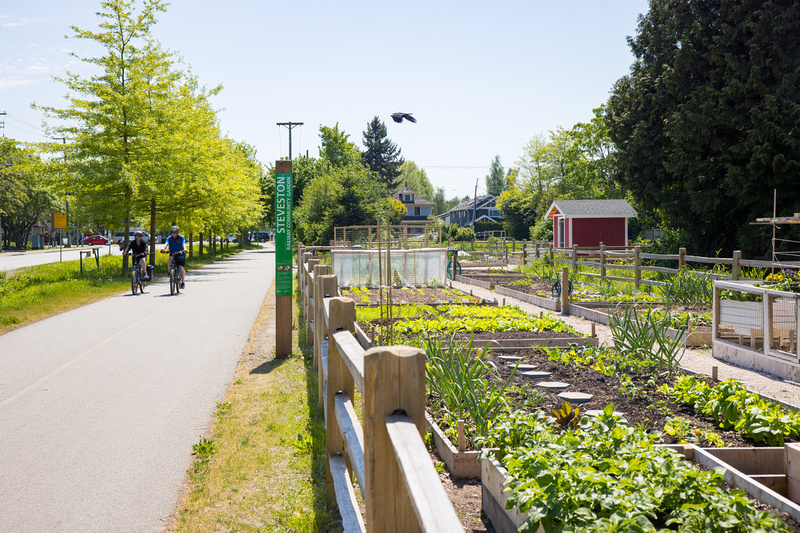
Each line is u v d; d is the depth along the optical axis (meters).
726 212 25.02
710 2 25.12
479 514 3.93
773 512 3.38
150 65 26.23
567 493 3.00
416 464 1.67
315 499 4.32
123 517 4.09
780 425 4.63
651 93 26.81
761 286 8.51
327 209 45.88
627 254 19.19
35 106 24.50
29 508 4.23
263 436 5.67
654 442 4.64
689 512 2.92
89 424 6.11
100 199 25.38
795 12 22.67
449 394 5.44
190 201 31.20
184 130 27.97
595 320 12.38
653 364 6.84
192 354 9.55
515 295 17.05
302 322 12.41
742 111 23.20
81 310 14.95
